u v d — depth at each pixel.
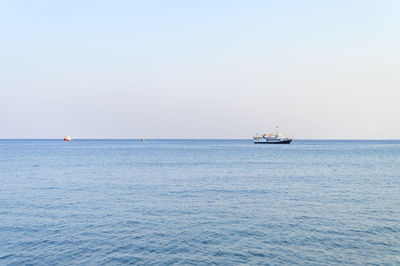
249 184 46.16
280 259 18.50
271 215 27.92
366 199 35.06
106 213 28.52
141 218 26.91
